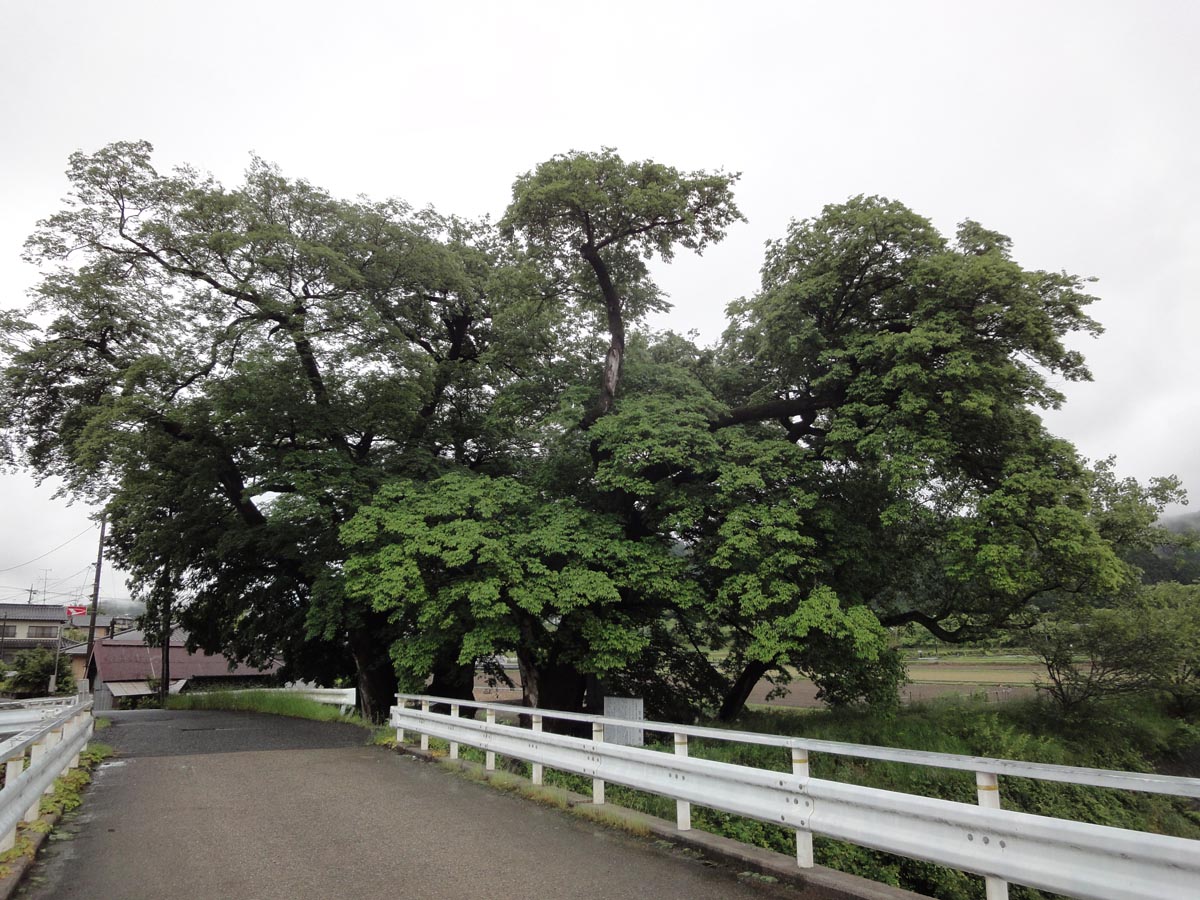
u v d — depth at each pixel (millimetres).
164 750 12922
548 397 20266
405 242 22141
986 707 24094
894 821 4777
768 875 5488
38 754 7211
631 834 6867
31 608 71438
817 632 16484
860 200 17594
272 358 20688
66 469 22594
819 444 18891
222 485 24094
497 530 16672
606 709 14922
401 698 13977
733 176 18453
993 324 15977
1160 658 23719
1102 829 3654
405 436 23609
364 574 16766
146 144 20641
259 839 6793
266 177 21609
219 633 33281
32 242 20500
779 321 17953
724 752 16609
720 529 16219
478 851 6324
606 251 20172
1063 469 16000
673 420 17016
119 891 5391
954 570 15445
